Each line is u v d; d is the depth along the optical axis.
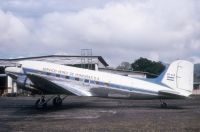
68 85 24.33
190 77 23.33
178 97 23.36
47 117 17.94
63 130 13.23
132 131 12.96
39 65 25.22
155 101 30.66
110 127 13.98
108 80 24.33
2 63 46.53
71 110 21.88
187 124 14.80
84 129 13.47
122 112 20.42
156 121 15.91
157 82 23.97
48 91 23.67
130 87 24.06
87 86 24.56
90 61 53.44
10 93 44.03
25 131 13.02
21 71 25.28
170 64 23.83
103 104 27.03
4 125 14.77
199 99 35.88
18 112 20.75
